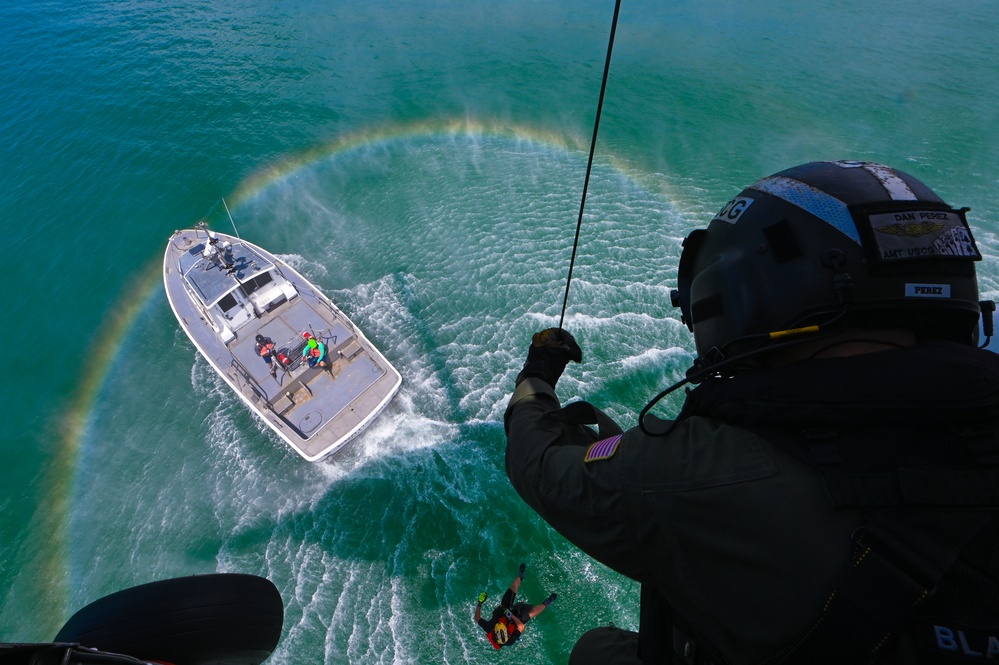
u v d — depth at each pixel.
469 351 24.92
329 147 38.03
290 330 21.81
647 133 36.75
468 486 20.11
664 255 29.00
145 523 20.61
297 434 19.84
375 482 20.36
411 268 29.27
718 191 32.94
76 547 20.39
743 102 38.88
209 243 22.78
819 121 36.72
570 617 16.64
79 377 26.16
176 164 37.38
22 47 48.78
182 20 51.59
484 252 29.73
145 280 30.98
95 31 50.16
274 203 34.25
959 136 34.56
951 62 40.88
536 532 18.61
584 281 27.67
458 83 42.94
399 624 16.97
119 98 42.22
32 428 24.53
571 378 23.83
